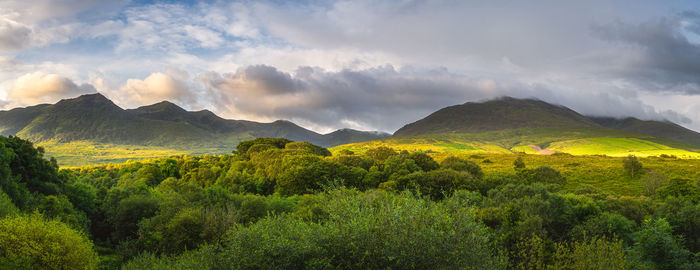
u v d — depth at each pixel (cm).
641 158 14638
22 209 3797
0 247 2003
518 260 2256
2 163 4100
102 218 5700
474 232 1385
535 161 13738
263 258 1345
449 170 7138
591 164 12031
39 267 2100
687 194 6316
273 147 13162
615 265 1633
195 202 4919
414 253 1252
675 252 2059
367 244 1297
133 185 6519
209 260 1512
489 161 13988
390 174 7744
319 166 7731
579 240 3078
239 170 10238
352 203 1571
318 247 1326
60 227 2416
